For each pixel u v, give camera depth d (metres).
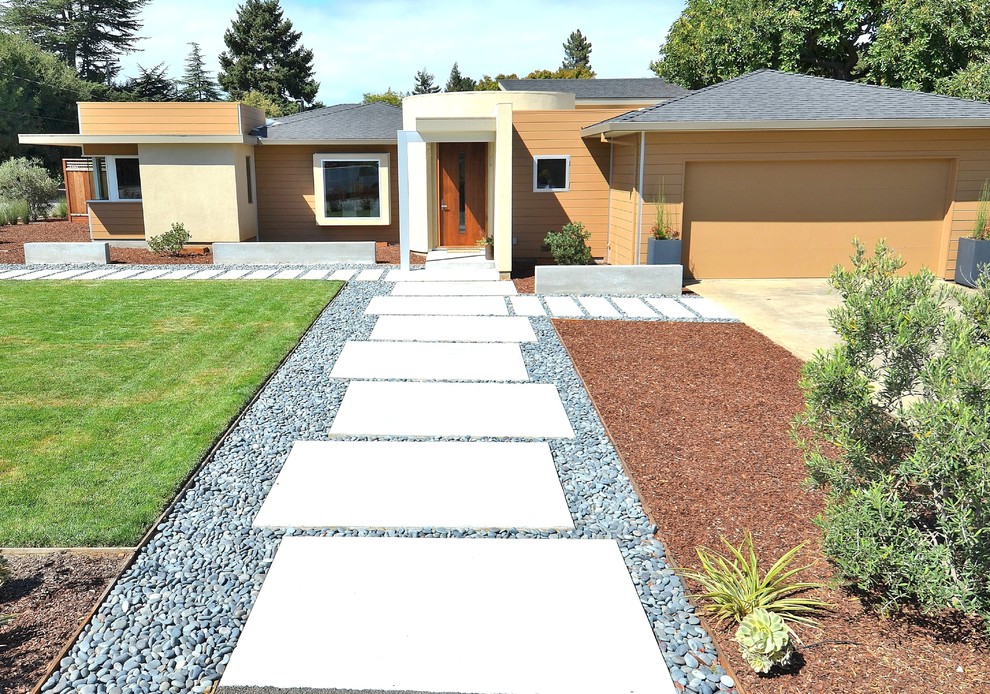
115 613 4.11
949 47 22.19
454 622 4.04
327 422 6.93
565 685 3.57
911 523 4.10
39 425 6.76
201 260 17.27
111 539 4.85
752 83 14.93
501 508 5.29
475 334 10.24
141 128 18.58
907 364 4.04
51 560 4.65
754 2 25.64
